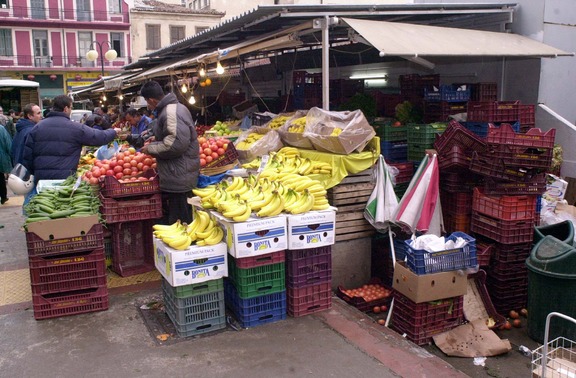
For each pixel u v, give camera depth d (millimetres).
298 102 9898
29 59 38500
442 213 6051
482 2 8633
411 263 4504
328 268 4613
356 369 3631
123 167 5617
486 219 5371
